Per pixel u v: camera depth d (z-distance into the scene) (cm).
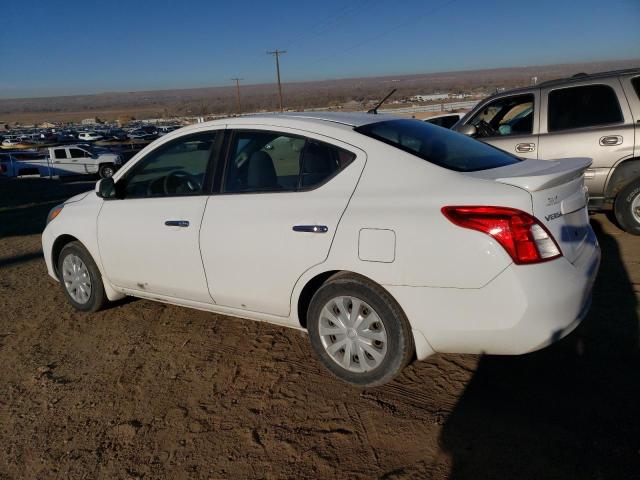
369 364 311
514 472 245
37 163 2752
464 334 278
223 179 365
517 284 263
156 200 401
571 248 287
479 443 267
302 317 342
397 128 348
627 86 569
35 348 422
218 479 259
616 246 552
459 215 273
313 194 322
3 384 368
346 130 328
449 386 319
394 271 288
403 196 293
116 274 434
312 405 313
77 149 2806
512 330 267
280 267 329
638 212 573
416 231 281
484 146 371
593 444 258
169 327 441
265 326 429
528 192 270
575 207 304
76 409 329
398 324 295
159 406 326
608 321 381
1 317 497
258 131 356
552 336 271
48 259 500
